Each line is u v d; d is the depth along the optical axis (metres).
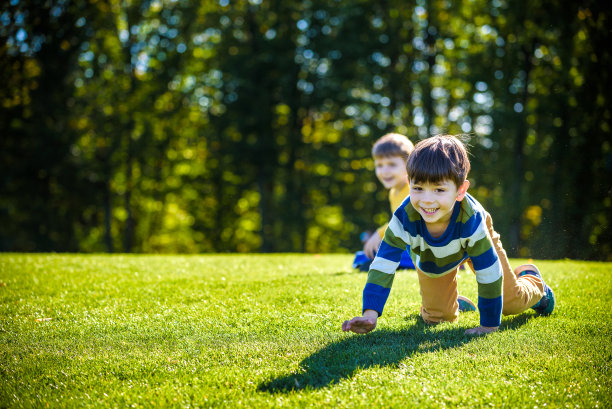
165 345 2.84
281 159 22.88
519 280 3.28
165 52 21.83
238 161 22.06
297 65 21.69
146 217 24.23
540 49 18.91
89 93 20.88
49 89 19.72
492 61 19.48
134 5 21.33
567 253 11.71
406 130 21.30
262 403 2.10
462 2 20.09
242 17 22.12
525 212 19.39
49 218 21.14
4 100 19.67
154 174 23.27
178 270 5.78
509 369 2.39
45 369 2.51
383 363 2.49
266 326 3.18
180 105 22.47
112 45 21.38
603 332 2.94
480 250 2.77
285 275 5.26
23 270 5.70
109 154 21.50
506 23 18.84
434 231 2.76
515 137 19.36
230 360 2.59
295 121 22.17
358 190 22.81
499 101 19.44
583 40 16.94
